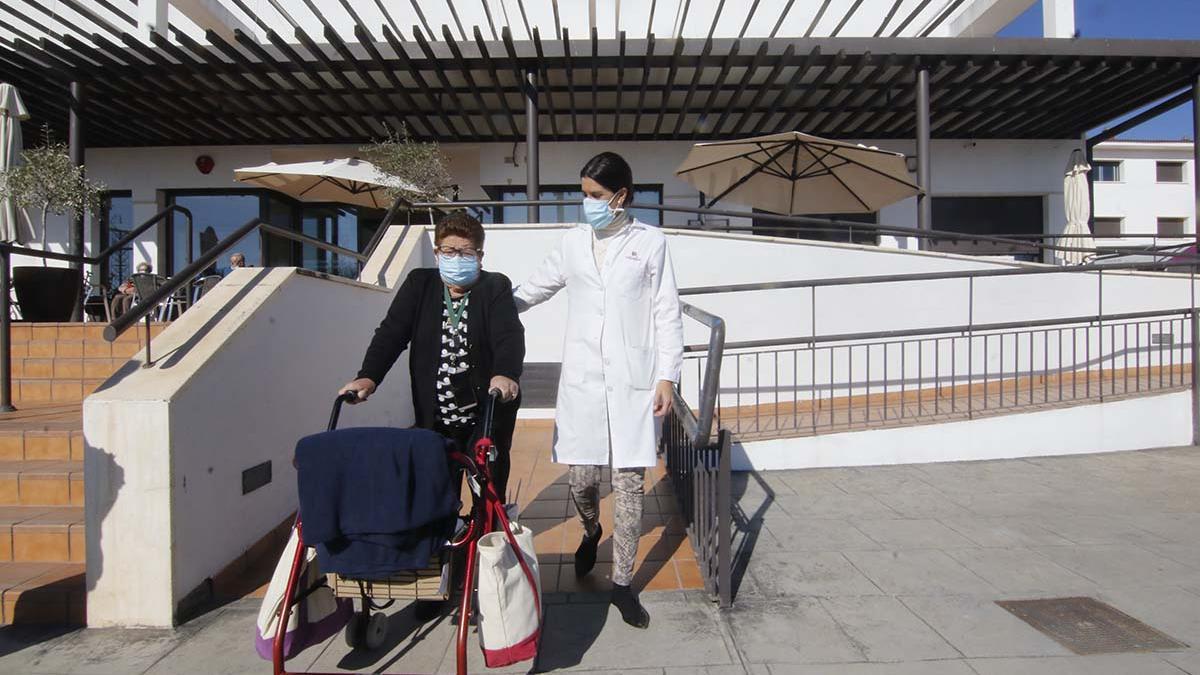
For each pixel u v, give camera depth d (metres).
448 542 2.08
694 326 7.04
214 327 3.48
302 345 4.21
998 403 6.14
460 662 1.98
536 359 6.96
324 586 2.29
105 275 9.19
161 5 8.57
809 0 10.87
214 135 10.62
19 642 2.78
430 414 2.77
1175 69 8.78
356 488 1.93
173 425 2.93
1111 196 25.11
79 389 4.99
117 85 8.68
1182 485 4.89
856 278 5.54
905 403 6.57
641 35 10.88
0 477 3.52
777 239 7.09
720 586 3.02
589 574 3.38
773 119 10.74
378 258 6.16
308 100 9.14
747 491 4.85
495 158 11.07
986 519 4.21
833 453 5.46
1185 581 3.28
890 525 4.12
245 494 3.53
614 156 2.77
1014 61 8.55
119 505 2.90
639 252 2.82
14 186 7.14
